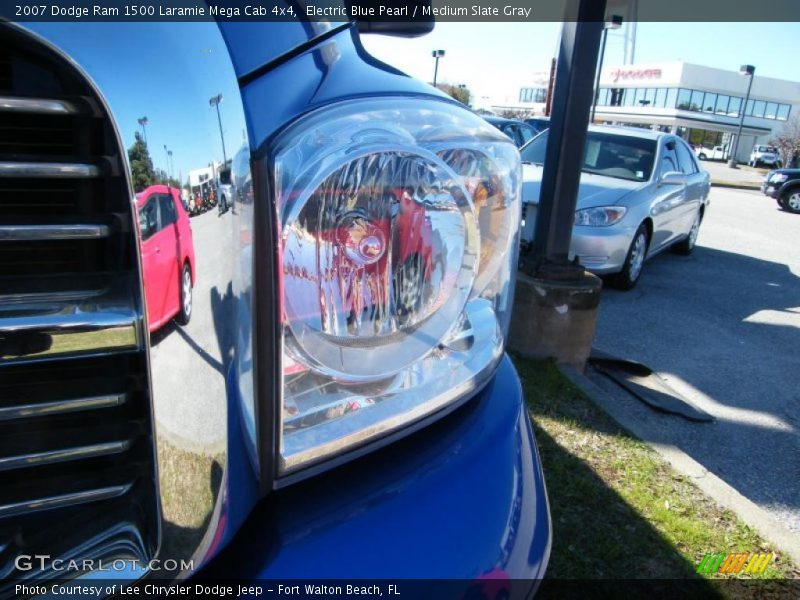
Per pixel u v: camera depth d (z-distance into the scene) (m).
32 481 0.74
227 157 0.74
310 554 0.83
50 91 0.64
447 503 0.94
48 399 0.71
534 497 1.09
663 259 7.71
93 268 0.69
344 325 0.88
